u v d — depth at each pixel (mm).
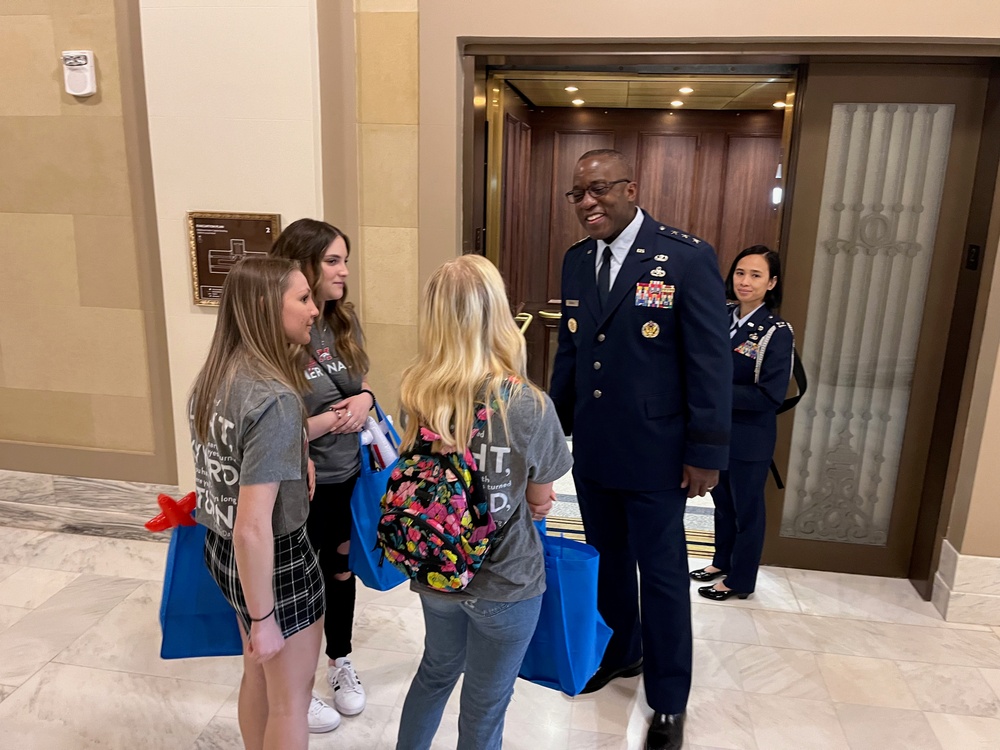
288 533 1498
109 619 2605
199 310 2820
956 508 2695
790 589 2922
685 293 1855
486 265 1417
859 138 2691
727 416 1869
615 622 2287
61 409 3186
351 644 2363
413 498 1381
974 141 2619
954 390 2727
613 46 2621
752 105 4047
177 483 3166
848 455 2975
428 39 2633
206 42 2580
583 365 2045
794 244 2797
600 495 2152
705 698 2268
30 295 3084
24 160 2934
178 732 2076
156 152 2693
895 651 2521
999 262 2482
